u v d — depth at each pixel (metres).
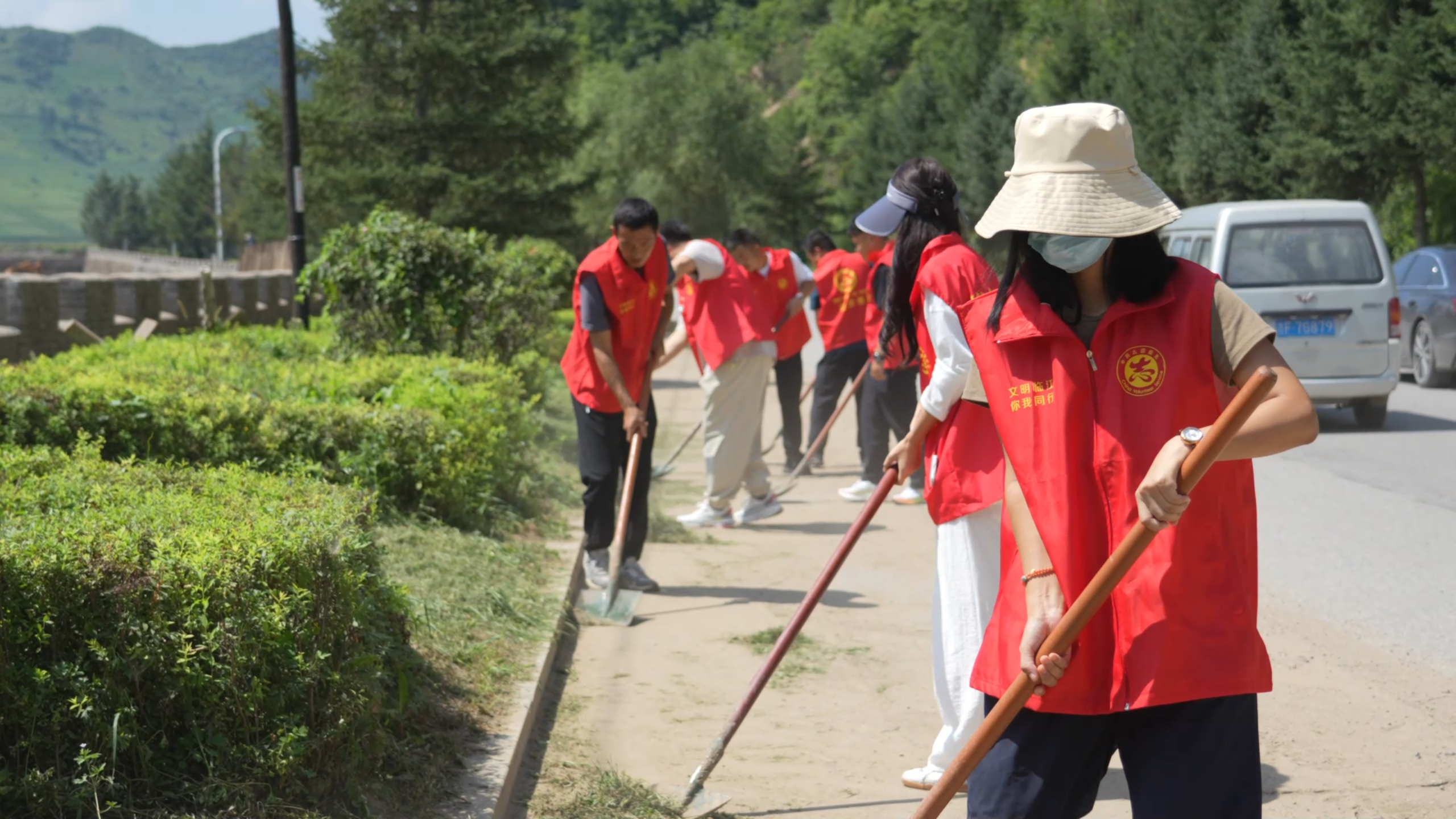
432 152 28.38
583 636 5.70
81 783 3.01
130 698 3.15
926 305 3.90
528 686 4.61
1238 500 2.42
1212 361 2.43
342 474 6.47
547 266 18.20
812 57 93.00
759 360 8.16
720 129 58.41
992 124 53.53
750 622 5.95
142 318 15.97
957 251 3.96
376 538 5.71
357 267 10.73
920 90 66.81
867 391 9.11
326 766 3.39
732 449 8.23
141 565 3.25
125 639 3.16
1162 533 2.38
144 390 6.46
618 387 6.22
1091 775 2.55
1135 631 2.38
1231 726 2.38
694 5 115.69
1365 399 12.00
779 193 76.44
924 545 7.67
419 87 28.28
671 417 14.28
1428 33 26.52
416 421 6.65
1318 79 28.95
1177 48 40.66
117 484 4.27
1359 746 4.29
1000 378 2.54
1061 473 2.44
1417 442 11.11
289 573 3.39
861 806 3.89
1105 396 2.44
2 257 74.62
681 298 8.44
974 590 3.88
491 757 3.90
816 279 10.46
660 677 5.14
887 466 4.07
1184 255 13.11
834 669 5.25
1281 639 5.54
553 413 12.49
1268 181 33.59
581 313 6.22
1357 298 11.79
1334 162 29.06
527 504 7.71
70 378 6.69
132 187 173.00
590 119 30.20
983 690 2.58
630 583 6.50
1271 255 12.05
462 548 6.24
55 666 3.09
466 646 4.88
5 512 3.75
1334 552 7.12
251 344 11.02
